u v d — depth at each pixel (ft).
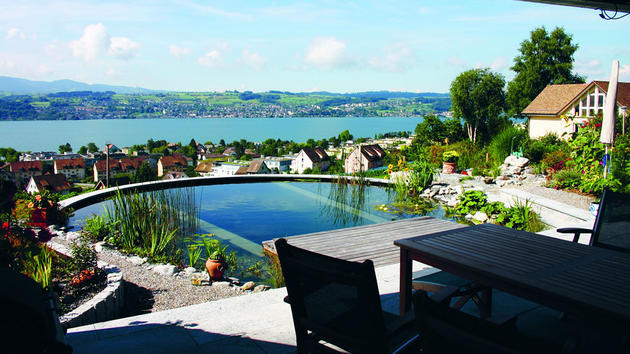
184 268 17.11
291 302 5.96
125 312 12.73
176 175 303.07
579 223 20.77
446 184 35.88
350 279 4.86
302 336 6.14
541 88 112.06
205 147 524.93
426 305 3.92
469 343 3.63
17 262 8.07
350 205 30.89
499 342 3.46
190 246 20.39
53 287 11.51
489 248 7.37
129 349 8.02
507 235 8.29
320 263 5.26
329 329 5.58
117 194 21.74
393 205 30.73
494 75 94.07
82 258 14.58
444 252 7.11
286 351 7.91
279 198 34.06
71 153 493.77
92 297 12.85
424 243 7.69
